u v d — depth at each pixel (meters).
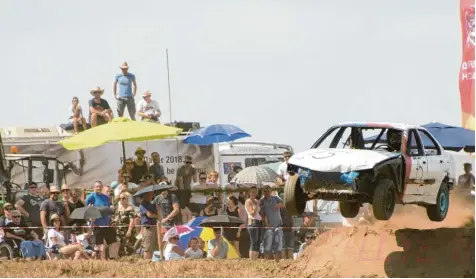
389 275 50.31
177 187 66.50
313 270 52.12
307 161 47.59
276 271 52.94
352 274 51.03
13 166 68.50
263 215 60.41
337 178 47.12
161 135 67.81
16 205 59.25
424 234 52.19
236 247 60.16
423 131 51.78
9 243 56.22
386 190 46.81
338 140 50.44
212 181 69.00
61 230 57.50
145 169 69.12
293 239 61.81
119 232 59.53
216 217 58.81
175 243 57.81
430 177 50.88
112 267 53.09
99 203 60.81
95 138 67.12
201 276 51.44
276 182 65.50
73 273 51.44
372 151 48.22
